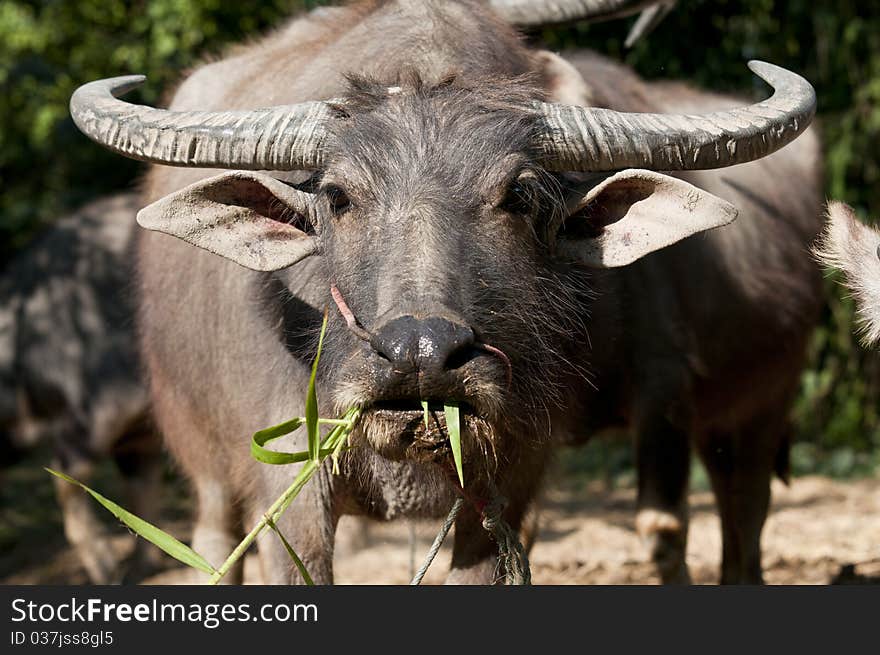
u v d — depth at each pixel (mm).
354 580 7262
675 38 11391
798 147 7234
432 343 3033
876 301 3625
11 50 14180
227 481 4820
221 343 4285
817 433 11977
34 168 14758
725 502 6758
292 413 3988
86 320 9000
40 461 12766
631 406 5680
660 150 3652
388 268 3268
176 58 13266
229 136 3619
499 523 3678
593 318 4527
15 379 9172
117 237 9211
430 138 3465
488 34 4113
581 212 3838
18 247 13422
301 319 3910
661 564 5680
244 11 12781
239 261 3689
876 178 11859
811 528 8484
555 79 4414
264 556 4453
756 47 11773
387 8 4301
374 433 3205
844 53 11555
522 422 3654
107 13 13844
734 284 6129
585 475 11609
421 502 4098
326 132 3594
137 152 3697
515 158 3492
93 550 8617
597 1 5039
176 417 5039
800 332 6770
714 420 6457
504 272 3453
